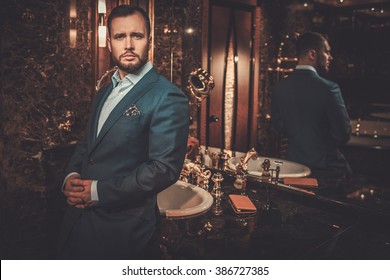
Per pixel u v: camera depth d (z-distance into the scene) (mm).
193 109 2197
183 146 1064
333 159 1786
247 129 2381
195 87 1927
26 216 1916
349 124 1734
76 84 2016
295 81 1835
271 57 2361
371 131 1948
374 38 1973
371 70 1965
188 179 1882
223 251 1108
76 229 1190
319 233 1255
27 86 1856
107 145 1093
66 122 1992
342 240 1206
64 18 1932
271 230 1267
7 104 1802
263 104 2418
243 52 2314
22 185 1889
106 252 1111
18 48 1810
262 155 2182
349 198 1515
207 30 2150
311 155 1801
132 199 1051
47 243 1998
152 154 1044
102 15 1998
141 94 1083
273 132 2324
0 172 1800
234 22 2264
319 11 2119
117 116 1080
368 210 1404
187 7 2195
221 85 2240
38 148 1925
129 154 1088
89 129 1199
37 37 1861
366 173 1821
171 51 2217
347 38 2037
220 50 2221
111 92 1229
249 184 1810
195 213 1372
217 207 1489
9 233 1863
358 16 2010
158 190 1041
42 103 1915
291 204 1552
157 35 2158
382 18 1945
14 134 1839
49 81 1923
